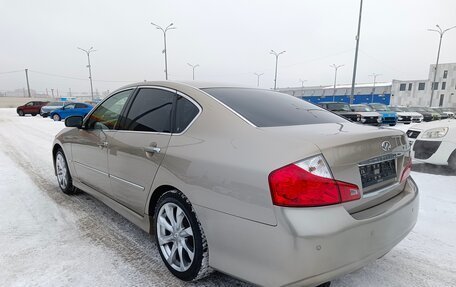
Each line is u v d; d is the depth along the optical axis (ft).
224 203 6.35
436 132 17.97
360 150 6.25
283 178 5.57
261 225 5.79
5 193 14.62
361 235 5.88
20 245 9.57
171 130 8.17
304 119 8.02
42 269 8.27
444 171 18.63
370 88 207.72
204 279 7.95
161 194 8.35
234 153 6.42
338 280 7.90
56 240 9.93
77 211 12.36
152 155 8.22
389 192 7.20
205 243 7.04
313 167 5.60
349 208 5.99
